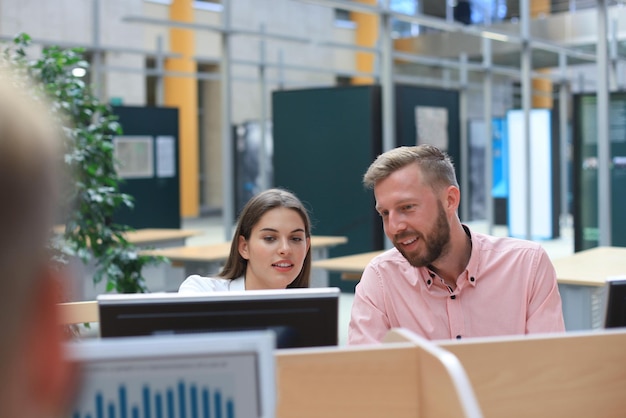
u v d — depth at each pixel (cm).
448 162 279
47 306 46
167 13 1586
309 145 1037
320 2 894
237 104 1806
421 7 1447
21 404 45
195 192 1839
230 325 187
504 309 279
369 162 994
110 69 1348
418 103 1046
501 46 1462
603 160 857
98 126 625
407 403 151
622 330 168
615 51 1380
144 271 862
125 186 1091
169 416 105
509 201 1471
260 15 1712
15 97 43
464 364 159
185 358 105
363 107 998
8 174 42
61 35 1330
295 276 317
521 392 162
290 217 313
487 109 1419
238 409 105
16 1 1259
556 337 164
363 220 999
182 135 1775
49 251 47
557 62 1688
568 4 1379
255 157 1631
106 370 105
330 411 149
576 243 935
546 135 1462
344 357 149
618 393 168
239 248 320
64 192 49
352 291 1008
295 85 1797
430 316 280
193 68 1678
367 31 1661
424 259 273
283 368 147
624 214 916
